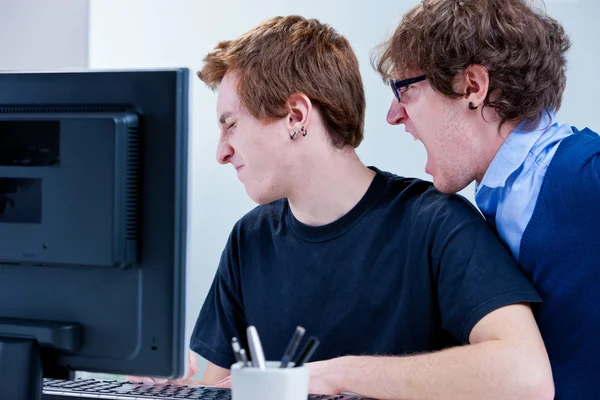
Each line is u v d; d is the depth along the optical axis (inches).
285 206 57.8
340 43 54.0
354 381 45.3
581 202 46.2
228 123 52.0
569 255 46.6
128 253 34.4
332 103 51.8
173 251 34.6
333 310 53.6
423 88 50.5
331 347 53.5
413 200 53.7
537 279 47.9
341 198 53.9
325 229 54.1
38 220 34.9
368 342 52.8
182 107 34.7
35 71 36.6
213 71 52.6
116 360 35.4
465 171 50.7
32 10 106.8
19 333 35.4
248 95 50.6
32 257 34.8
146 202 34.8
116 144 33.8
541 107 49.0
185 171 34.8
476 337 46.4
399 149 112.7
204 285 115.6
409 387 44.2
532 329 45.2
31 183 35.0
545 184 47.6
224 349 58.5
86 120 34.0
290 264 55.3
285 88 50.5
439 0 49.8
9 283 36.6
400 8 111.7
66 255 34.3
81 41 107.0
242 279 57.7
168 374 34.9
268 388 31.5
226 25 116.7
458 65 48.2
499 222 50.4
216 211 116.0
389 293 52.5
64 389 40.8
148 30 118.3
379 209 53.9
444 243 50.0
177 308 34.8
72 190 34.2
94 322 35.5
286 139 51.3
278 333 55.2
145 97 34.9
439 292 49.9
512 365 43.0
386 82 54.1
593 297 46.1
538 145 48.8
